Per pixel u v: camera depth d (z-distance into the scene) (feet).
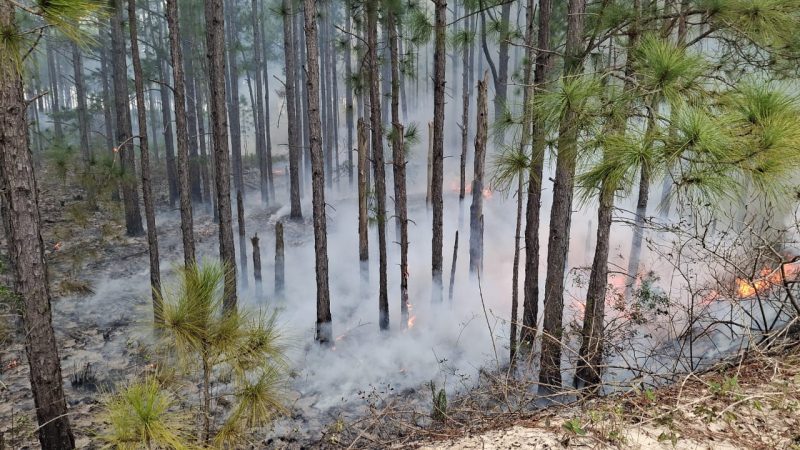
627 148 8.11
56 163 42.14
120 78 46.24
